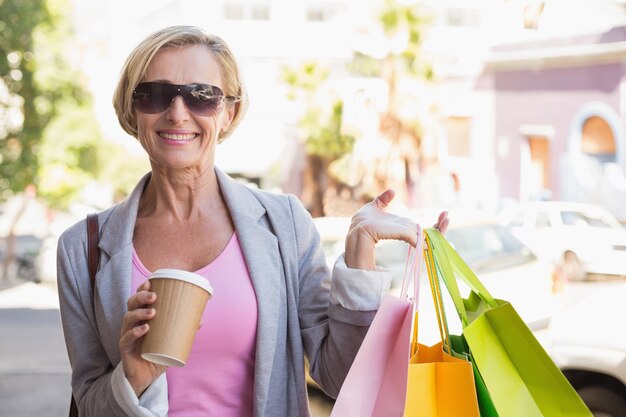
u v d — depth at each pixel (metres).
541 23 24.52
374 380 2.20
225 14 31.86
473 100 27.17
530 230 18.31
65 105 26.70
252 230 2.48
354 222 2.43
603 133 22.75
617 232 17.41
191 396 2.35
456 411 2.14
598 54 22.42
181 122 2.38
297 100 24.62
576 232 17.66
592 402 5.98
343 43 31.14
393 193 2.46
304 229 2.59
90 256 2.50
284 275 2.51
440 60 23.89
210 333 2.35
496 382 2.18
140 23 34.56
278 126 30.28
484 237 8.13
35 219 44.56
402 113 22.81
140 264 2.46
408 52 22.78
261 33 31.56
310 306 2.55
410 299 2.28
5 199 26.53
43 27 25.81
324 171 24.45
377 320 2.21
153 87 2.38
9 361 12.18
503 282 7.54
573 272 17.22
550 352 6.15
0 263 29.06
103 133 30.48
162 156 2.41
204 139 2.43
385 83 22.97
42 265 23.42
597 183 22.84
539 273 7.75
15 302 19.55
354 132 23.31
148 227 2.51
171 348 2.00
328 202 23.75
